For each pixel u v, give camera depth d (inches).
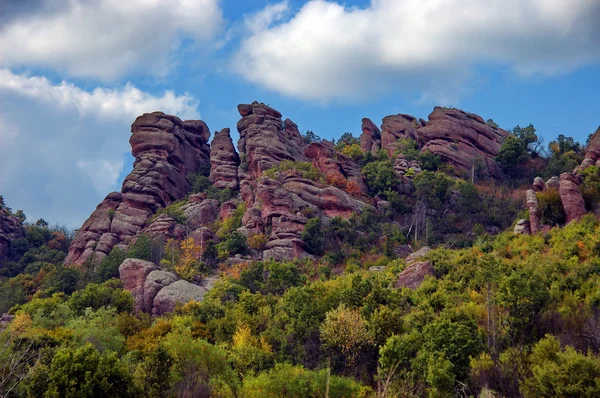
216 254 2970.0
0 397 1065.5
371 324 1549.0
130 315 2016.5
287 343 1640.0
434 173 3563.0
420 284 1980.8
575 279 1596.9
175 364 1330.0
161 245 3046.3
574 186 2285.9
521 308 1365.7
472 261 1990.7
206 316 1943.9
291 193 3208.7
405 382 1236.5
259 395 1245.1
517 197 3398.1
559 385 1008.2
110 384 1141.7
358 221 3102.9
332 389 1228.5
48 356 1295.5
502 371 1186.0
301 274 2507.4
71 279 2871.6
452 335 1288.1
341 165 3641.7
